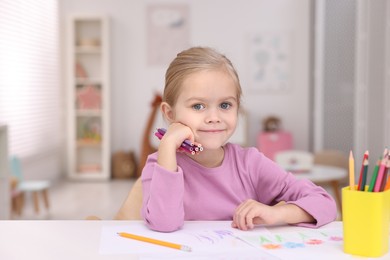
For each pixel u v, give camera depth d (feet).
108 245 3.27
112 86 21.11
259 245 3.29
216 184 4.20
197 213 4.14
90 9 20.88
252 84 20.88
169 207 3.58
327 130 19.74
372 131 17.93
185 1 20.77
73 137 20.58
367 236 3.05
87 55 21.22
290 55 20.74
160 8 20.83
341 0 19.35
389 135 16.57
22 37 16.76
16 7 16.28
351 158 3.16
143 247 3.24
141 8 20.86
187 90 3.75
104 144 20.52
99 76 21.27
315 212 3.76
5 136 11.02
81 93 20.77
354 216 3.08
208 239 3.42
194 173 4.20
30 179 17.51
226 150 4.38
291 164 14.24
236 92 3.84
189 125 3.78
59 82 20.62
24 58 16.93
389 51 16.58
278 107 20.90
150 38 20.94
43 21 18.76
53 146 19.89
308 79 20.71
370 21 17.81
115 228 3.67
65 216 13.83
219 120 3.76
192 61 3.78
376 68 17.65
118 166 20.53
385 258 3.05
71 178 20.45
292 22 20.66
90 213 14.26
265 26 20.72
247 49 20.80
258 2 20.68
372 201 3.03
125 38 20.97
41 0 18.54
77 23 21.07
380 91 17.30
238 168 4.32
